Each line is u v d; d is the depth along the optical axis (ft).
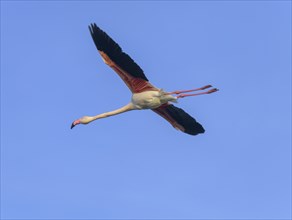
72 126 77.97
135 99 72.90
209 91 71.36
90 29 70.03
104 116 77.25
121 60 70.23
